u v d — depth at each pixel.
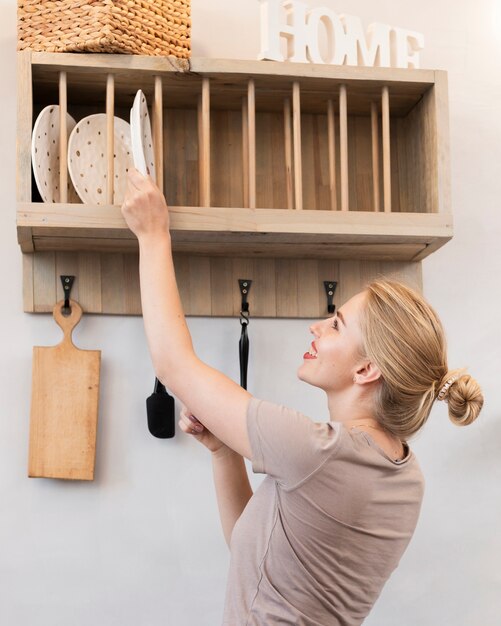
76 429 1.83
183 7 1.79
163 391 1.87
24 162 1.64
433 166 1.83
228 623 1.34
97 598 1.85
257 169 1.98
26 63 1.66
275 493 1.35
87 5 1.67
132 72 1.71
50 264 1.88
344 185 1.76
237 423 1.32
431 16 2.14
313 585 1.31
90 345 1.89
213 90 1.84
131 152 1.82
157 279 1.47
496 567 2.02
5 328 1.87
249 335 1.98
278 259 1.99
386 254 1.95
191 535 1.90
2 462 1.84
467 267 2.09
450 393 1.40
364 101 1.92
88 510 1.86
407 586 1.98
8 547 1.83
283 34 1.82
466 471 2.03
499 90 2.14
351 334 1.43
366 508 1.32
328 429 1.33
